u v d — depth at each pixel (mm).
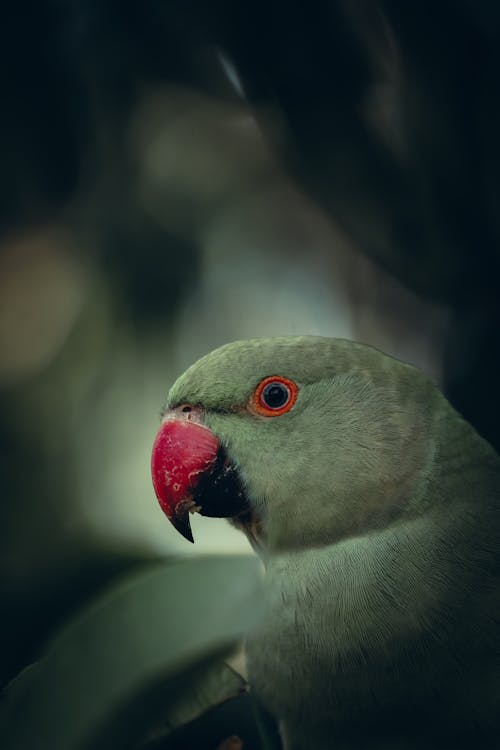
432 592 1215
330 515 1229
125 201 1340
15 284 1369
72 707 1183
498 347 1276
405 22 1240
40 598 1354
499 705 1210
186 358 1368
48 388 1368
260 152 1361
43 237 1354
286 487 1231
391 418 1228
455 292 1256
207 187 1360
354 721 1218
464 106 1244
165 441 1238
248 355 1235
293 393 1231
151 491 1360
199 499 1237
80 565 1356
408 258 1253
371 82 1248
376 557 1222
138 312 1362
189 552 1351
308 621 1223
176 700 1192
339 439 1229
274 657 1226
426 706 1213
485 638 1211
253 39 1244
